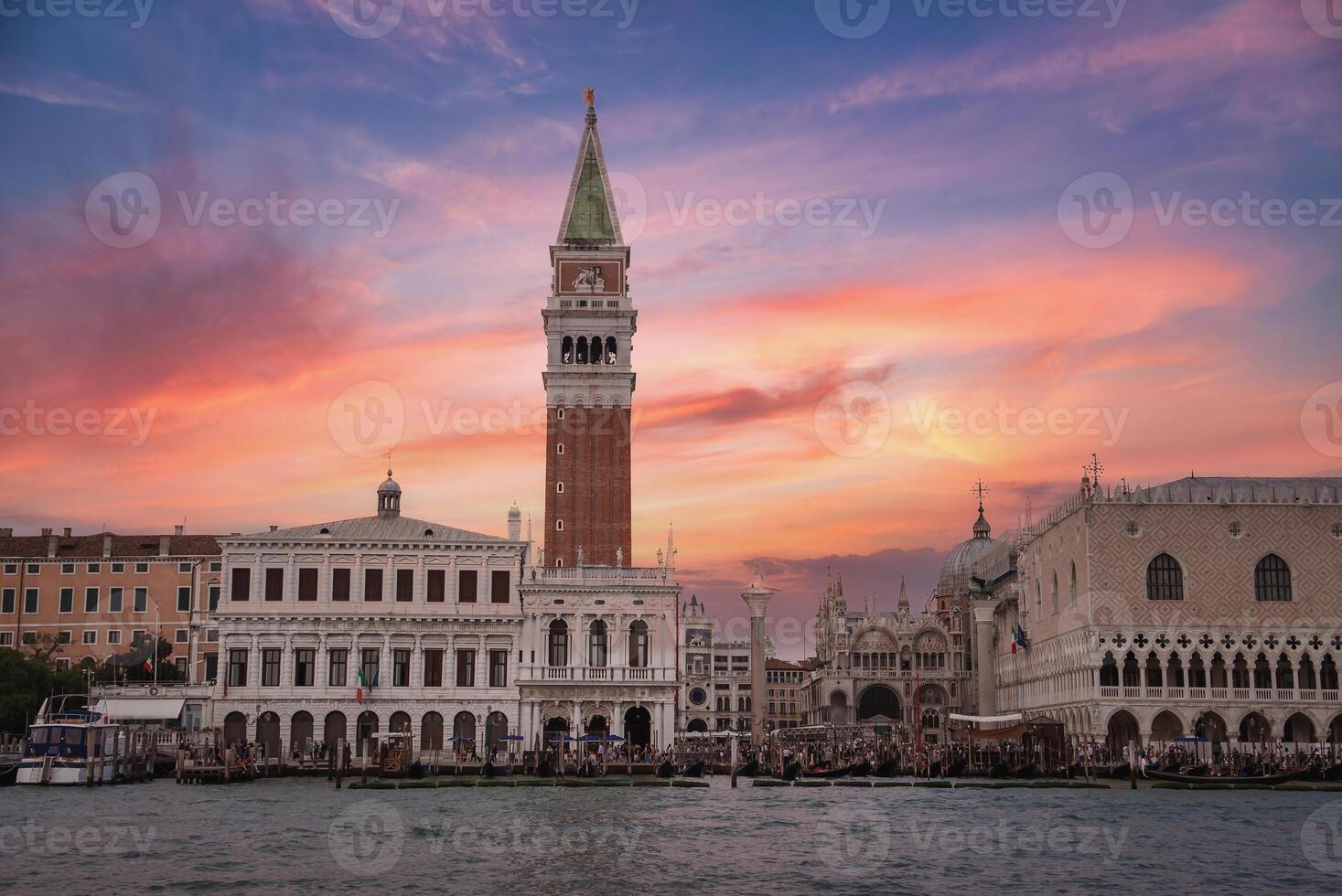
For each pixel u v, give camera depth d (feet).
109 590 489.26
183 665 484.33
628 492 484.74
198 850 194.29
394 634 393.70
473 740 392.27
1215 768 354.74
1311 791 319.88
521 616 397.19
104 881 168.86
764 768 387.96
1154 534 426.10
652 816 246.27
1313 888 172.04
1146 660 420.77
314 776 353.72
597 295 499.51
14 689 407.23
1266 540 425.69
